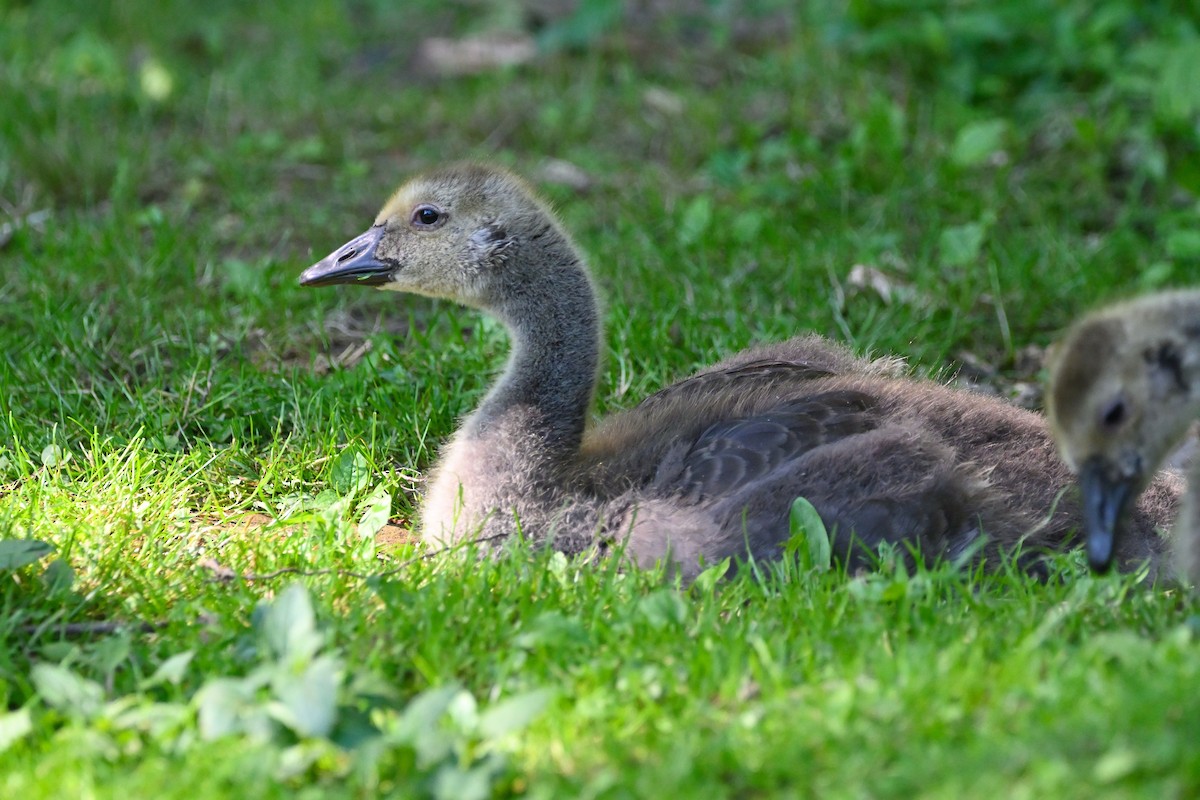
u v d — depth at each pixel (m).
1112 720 6.75
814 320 13.57
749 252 15.16
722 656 7.84
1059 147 17.48
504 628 8.37
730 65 20.50
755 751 6.92
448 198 10.95
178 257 15.14
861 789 6.58
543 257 10.76
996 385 13.40
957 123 17.97
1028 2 19.14
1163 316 8.43
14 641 8.46
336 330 14.05
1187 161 16.38
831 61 19.56
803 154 17.66
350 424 11.69
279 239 16.41
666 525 9.43
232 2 24.66
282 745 7.16
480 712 7.53
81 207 17.14
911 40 19.12
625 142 18.81
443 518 10.16
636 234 15.81
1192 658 7.35
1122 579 8.95
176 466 10.86
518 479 10.12
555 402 10.59
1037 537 9.55
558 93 19.97
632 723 7.33
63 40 22.41
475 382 12.84
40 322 13.37
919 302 14.09
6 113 18.48
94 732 7.19
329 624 8.30
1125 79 17.66
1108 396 8.35
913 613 8.31
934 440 9.71
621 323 13.38
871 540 9.20
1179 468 10.76
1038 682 7.43
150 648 8.32
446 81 21.30
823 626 8.21
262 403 12.26
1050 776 6.37
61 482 10.53
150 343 13.34
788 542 8.94
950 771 6.57
